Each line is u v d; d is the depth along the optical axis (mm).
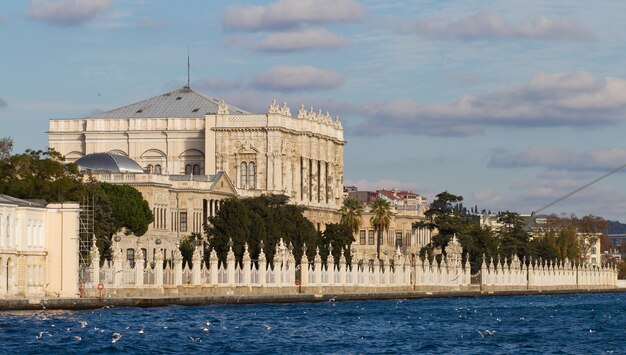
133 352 161750
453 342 181875
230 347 169375
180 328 191500
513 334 196000
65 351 160375
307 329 197750
